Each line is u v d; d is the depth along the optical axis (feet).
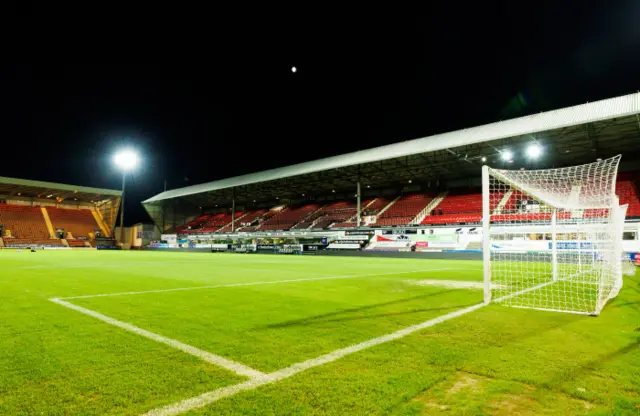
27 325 14.07
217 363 9.86
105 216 173.88
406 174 110.63
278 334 12.89
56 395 7.82
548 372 9.28
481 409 7.31
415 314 16.55
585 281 31.45
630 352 10.96
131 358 10.21
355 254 96.89
